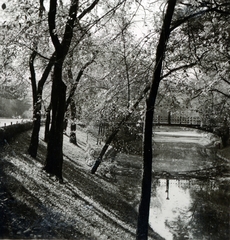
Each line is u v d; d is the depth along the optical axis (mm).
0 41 14711
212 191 29672
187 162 44156
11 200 11945
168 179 33562
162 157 47812
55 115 19422
